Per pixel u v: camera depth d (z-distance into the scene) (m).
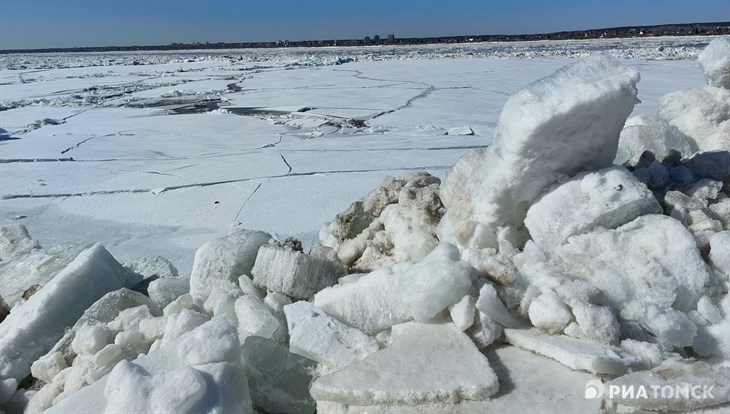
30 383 2.67
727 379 1.74
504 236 2.64
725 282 2.23
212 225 6.13
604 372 1.84
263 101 18.31
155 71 38.03
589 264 2.29
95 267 3.10
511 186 2.54
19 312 2.91
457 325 2.11
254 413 2.12
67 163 9.58
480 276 2.27
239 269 3.00
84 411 1.94
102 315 2.79
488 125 12.03
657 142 3.55
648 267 2.20
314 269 2.75
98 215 6.68
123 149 10.71
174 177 8.21
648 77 19.22
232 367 2.01
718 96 3.72
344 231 3.61
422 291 2.14
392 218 3.27
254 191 7.29
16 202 7.32
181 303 2.67
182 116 15.15
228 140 11.32
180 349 2.07
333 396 1.86
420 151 9.38
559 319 2.05
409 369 1.92
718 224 2.40
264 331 2.33
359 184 7.42
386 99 17.47
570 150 2.45
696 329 2.08
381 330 2.32
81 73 37.56
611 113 2.36
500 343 2.14
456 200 2.88
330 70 32.62
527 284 2.25
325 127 12.51
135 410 1.81
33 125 14.15
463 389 1.82
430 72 27.84
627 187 2.38
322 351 2.17
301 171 8.19
